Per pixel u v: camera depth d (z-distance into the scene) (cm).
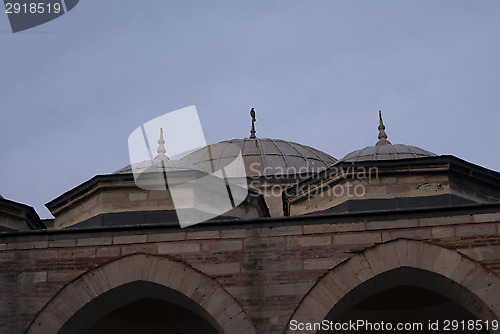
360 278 1321
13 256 1382
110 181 1645
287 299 1314
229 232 1375
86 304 1345
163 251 1370
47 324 1330
